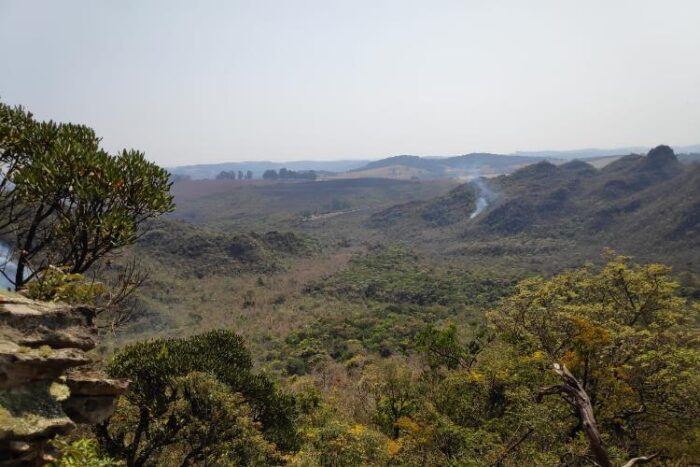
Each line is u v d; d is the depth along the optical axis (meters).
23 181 9.94
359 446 20.09
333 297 115.19
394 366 33.84
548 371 20.03
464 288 110.50
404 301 108.75
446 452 19.23
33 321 7.13
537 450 17.61
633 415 21.45
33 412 6.32
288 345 76.44
